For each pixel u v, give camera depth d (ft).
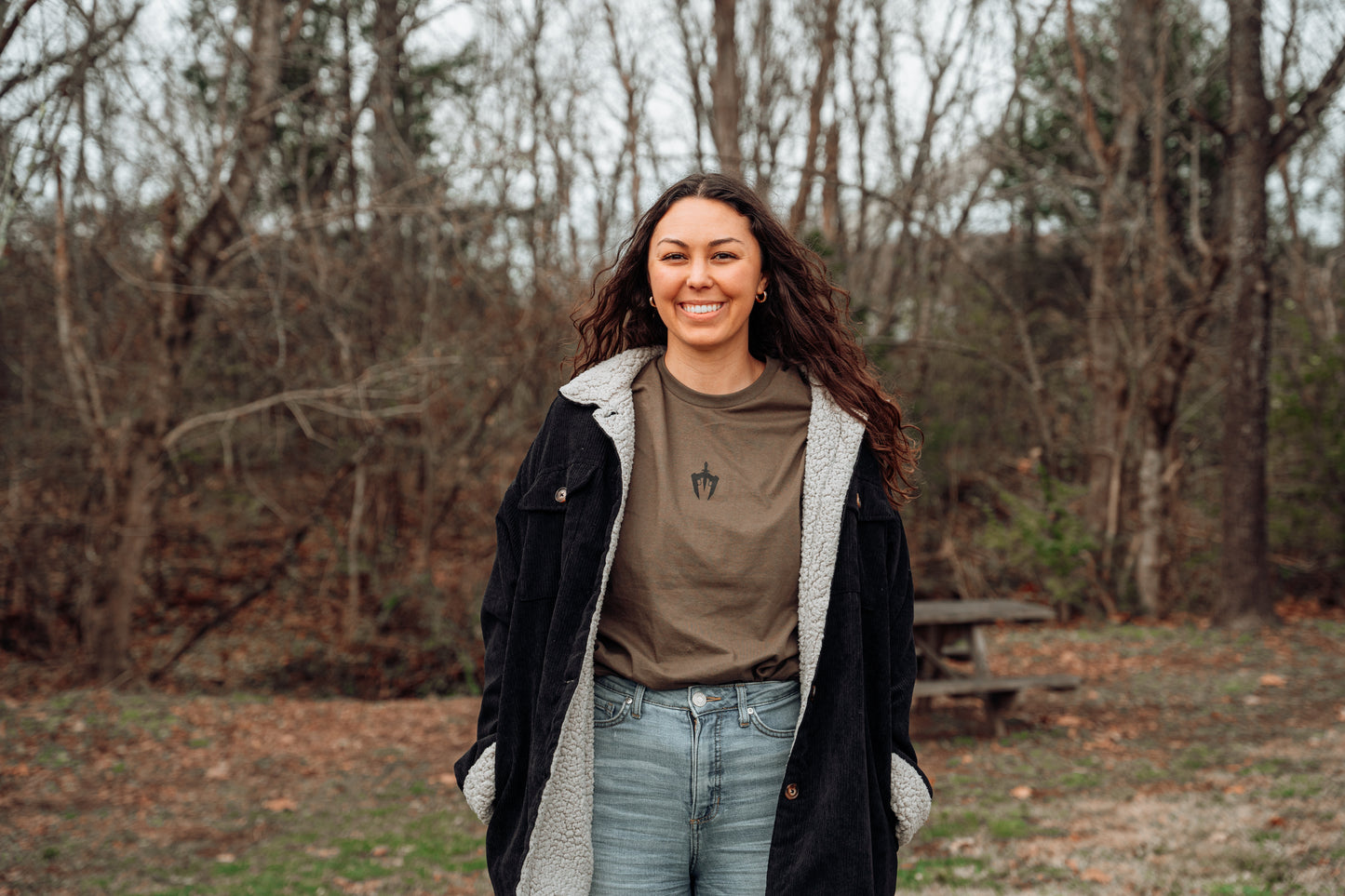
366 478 39.68
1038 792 18.70
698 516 5.86
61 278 31.76
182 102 31.12
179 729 25.32
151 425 33.12
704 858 5.82
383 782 21.76
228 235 33.04
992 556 44.91
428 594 36.24
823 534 5.85
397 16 38.27
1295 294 52.31
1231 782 17.95
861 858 5.62
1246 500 36.73
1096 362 43.93
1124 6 43.09
